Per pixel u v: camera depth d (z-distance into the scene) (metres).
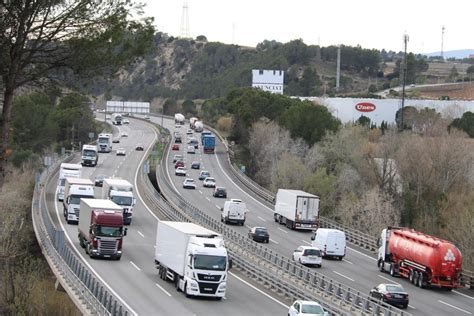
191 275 51.91
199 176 146.00
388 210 115.19
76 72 41.06
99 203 69.44
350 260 81.75
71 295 52.09
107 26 40.16
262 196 130.38
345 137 152.38
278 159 159.25
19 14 38.31
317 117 172.00
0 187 40.56
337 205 128.25
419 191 121.69
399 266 72.38
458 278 67.81
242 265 67.62
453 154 124.06
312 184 135.62
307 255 73.75
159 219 96.06
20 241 83.06
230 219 99.19
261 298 55.31
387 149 135.25
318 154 150.88
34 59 40.28
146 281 57.28
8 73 39.75
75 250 68.94
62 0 38.97
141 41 41.47
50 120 167.00
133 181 130.75
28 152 144.00
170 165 161.50
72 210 85.00
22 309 63.72
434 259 66.88
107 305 43.31
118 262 65.12
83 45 39.78
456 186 124.56
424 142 130.75
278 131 172.50
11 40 38.88
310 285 58.09
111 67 41.25
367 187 134.12
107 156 168.25
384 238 75.50
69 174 105.06
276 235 92.62
